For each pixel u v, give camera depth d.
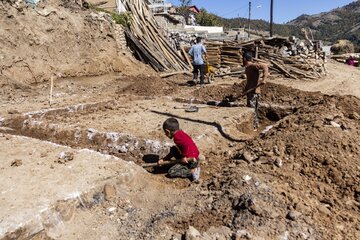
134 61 16.11
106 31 15.41
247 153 4.90
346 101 6.79
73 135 6.68
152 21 18.34
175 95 10.62
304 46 16.19
